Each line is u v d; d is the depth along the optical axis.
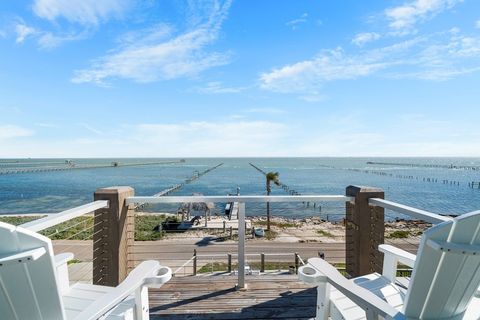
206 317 2.22
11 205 34.38
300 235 17.98
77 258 10.02
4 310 1.05
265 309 2.33
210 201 2.74
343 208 34.97
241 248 2.71
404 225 21.42
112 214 2.61
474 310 1.51
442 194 44.06
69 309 1.70
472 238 1.16
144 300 1.50
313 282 1.38
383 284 2.01
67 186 54.31
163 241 15.12
